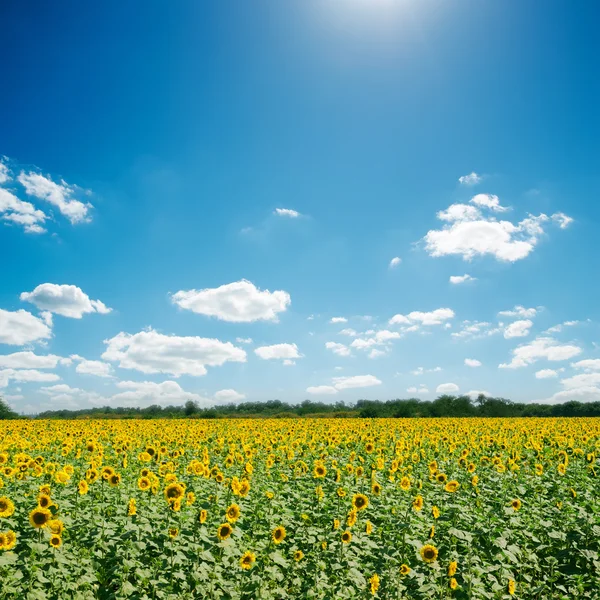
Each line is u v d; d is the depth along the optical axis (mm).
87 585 8047
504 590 9586
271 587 8953
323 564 9180
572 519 12234
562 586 9719
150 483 11008
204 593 8391
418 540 10406
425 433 28203
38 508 8547
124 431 29250
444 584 9352
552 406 67125
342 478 14836
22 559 8266
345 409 65875
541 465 16516
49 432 27547
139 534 9414
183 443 22516
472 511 12203
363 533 10797
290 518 11742
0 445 19797
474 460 19188
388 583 9172
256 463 17484
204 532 9742
